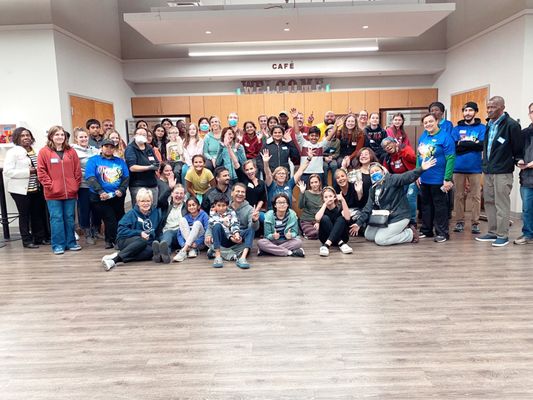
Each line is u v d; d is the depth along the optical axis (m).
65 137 4.69
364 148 4.95
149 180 5.05
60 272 3.98
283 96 9.46
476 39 7.38
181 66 8.98
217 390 1.98
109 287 3.51
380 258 4.13
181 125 6.96
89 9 7.02
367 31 6.91
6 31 5.82
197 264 4.13
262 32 6.80
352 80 9.63
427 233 4.98
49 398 1.96
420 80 9.52
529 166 4.30
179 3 6.13
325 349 2.35
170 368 2.19
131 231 4.23
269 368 2.16
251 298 3.15
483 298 3.04
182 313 2.91
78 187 4.82
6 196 6.12
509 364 2.15
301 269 3.84
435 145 4.59
